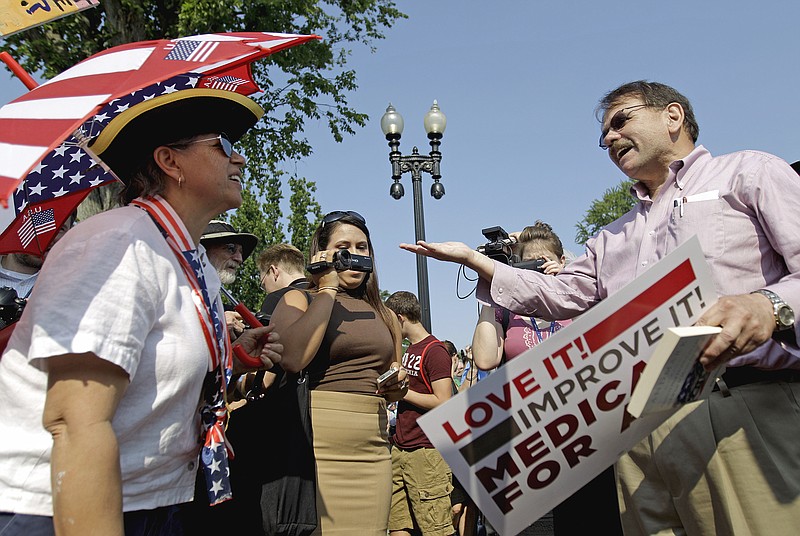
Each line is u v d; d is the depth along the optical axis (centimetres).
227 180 188
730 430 193
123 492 155
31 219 214
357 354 296
